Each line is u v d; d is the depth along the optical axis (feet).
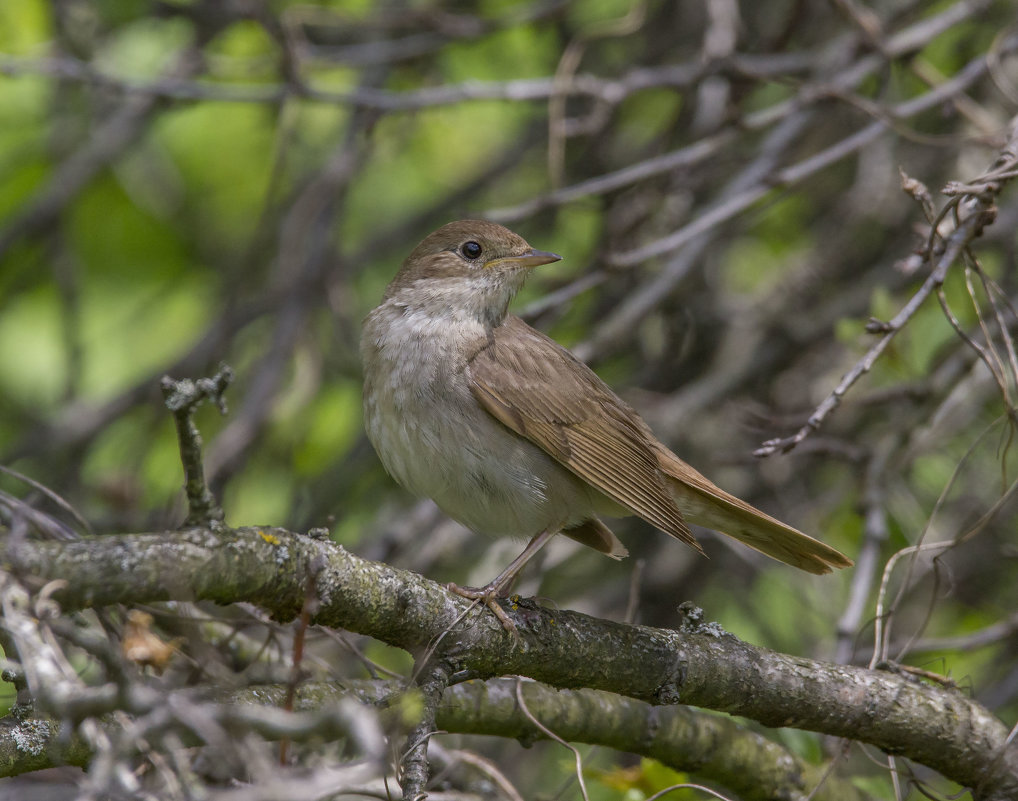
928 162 40.55
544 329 35.68
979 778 23.22
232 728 13.73
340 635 25.39
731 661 22.35
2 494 17.17
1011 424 23.97
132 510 35.06
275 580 17.67
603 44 44.78
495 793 26.40
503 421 25.84
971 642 29.81
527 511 26.30
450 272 27.78
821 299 40.68
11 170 43.98
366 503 40.47
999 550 35.32
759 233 44.57
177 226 45.27
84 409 38.65
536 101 42.50
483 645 20.48
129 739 12.78
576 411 26.55
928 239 23.43
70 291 39.75
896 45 34.17
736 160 38.47
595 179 40.88
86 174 39.88
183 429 15.98
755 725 29.68
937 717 23.04
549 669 21.21
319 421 42.19
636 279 40.16
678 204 38.83
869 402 31.96
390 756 17.83
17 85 42.86
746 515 27.30
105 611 20.33
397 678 23.88
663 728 25.30
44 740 18.97
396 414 26.43
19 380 42.27
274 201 41.60
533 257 28.43
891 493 33.78
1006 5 39.73
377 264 44.16
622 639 21.77
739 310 41.63
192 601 17.11
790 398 39.86
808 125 36.52
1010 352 23.97
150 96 39.22
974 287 34.09
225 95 34.63
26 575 15.23
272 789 13.34
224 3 40.29
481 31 38.19
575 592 39.88
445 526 35.27
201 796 13.29
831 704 22.66
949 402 31.30
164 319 44.24
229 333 39.81
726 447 40.16
